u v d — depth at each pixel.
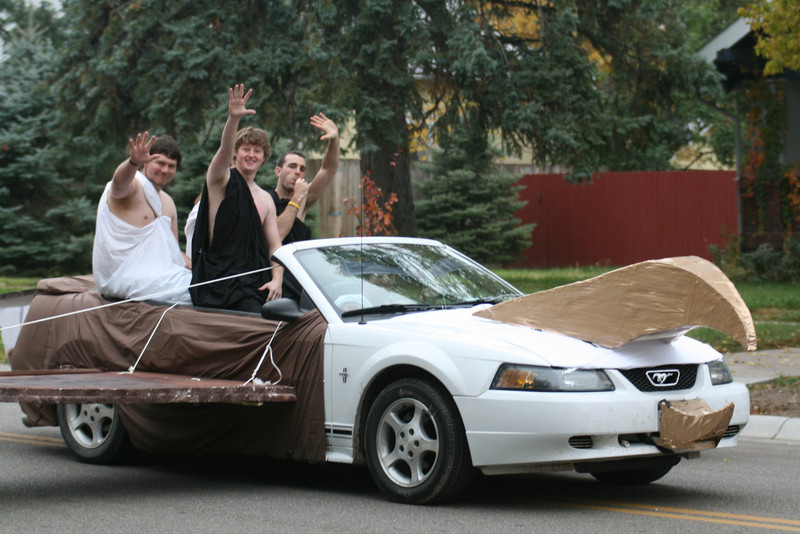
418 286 7.77
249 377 7.48
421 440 6.59
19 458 9.02
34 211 30.27
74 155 29.00
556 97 21.08
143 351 8.10
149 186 8.77
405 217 23.42
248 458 9.03
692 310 6.26
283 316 7.19
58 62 23.78
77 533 6.05
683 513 6.53
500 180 34.22
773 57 19.72
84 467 8.54
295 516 6.44
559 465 6.27
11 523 6.34
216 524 6.24
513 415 6.18
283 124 21.31
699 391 6.64
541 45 22.05
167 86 21.73
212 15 21.80
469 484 6.53
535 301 6.91
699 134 42.69
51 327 8.98
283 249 7.77
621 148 23.20
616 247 33.69
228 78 21.12
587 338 6.60
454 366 6.41
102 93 23.42
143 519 6.42
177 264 8.88
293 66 21.16
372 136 21.27
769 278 25.70
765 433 10.17
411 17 20.52
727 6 47.78
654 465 6.77
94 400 6.43
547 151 22.11
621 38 22.84
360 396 6.84
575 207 34.56
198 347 7.73
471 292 7.94
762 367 13.52
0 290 23.62
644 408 6.30
